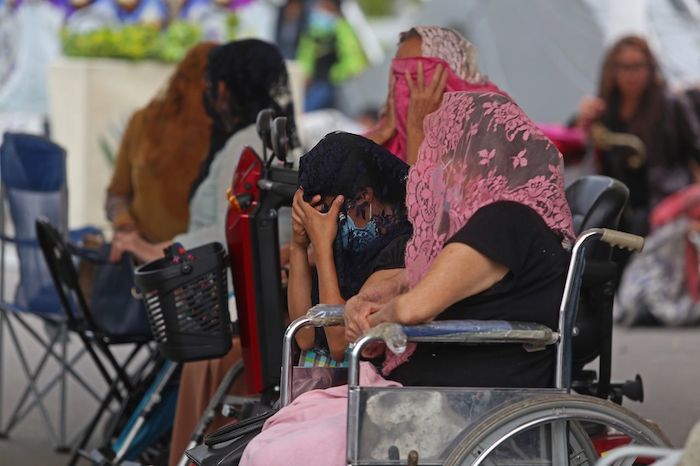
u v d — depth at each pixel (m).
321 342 9.83
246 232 10.26
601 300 9.44
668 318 21.41
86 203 25.86
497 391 7.96
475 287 8.13
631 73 21.47
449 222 8.55
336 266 9.39
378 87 29.58
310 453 8.00
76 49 26.02
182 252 10.55
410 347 8.62
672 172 21.55
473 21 26.61
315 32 32.03
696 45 25.31
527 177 8.41
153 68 25.98
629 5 25.45
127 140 13.86
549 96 25.92
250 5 30.12
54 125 25.95
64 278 12.56
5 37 31.61
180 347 10.45
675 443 13.87
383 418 7.76
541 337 8.17
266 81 12.09
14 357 19.52
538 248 8.31
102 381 18.06
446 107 8.77
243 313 10.41
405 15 34.91
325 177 9.29
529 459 8.01
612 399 10.02
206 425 10.93
